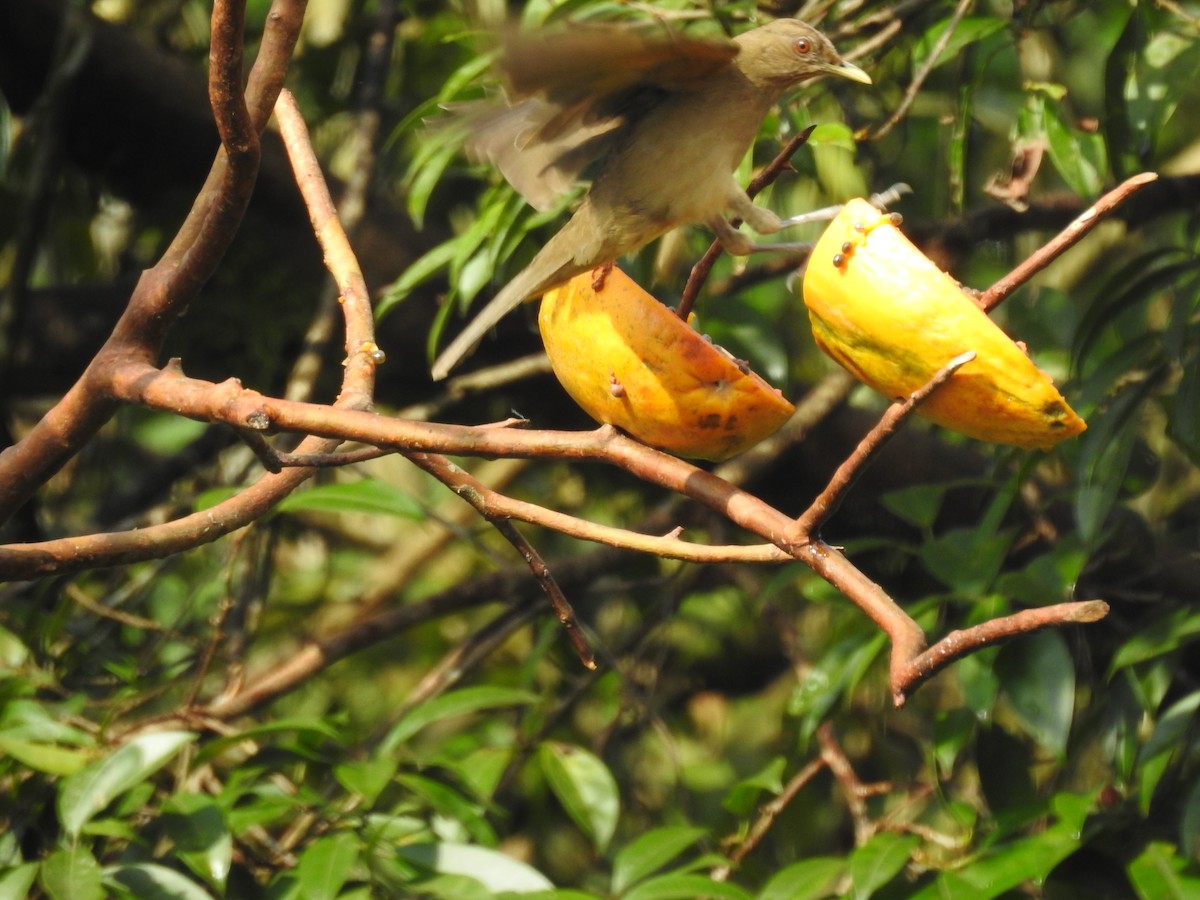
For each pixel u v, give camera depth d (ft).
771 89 17.67
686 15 20.27
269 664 35.58
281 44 13.33
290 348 30.35
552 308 14.28
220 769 24.36
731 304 24.75
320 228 15.76
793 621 32.17
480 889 18.29
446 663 28.63
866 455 11.46
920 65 23.45
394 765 19.40
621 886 19.16
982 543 21.20
